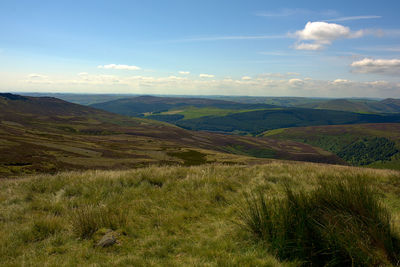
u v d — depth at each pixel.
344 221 4.32
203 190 7.84
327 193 5.21
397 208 6.34
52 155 76.38
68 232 5.29
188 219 5.95
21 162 58.47
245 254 4.21
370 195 4.88
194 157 109.81
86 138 156.88
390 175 9.95
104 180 8.75
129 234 5.20
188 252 4.45
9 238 4.93
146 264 4.00
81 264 4.11
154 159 95.81
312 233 4.16
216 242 4.71
